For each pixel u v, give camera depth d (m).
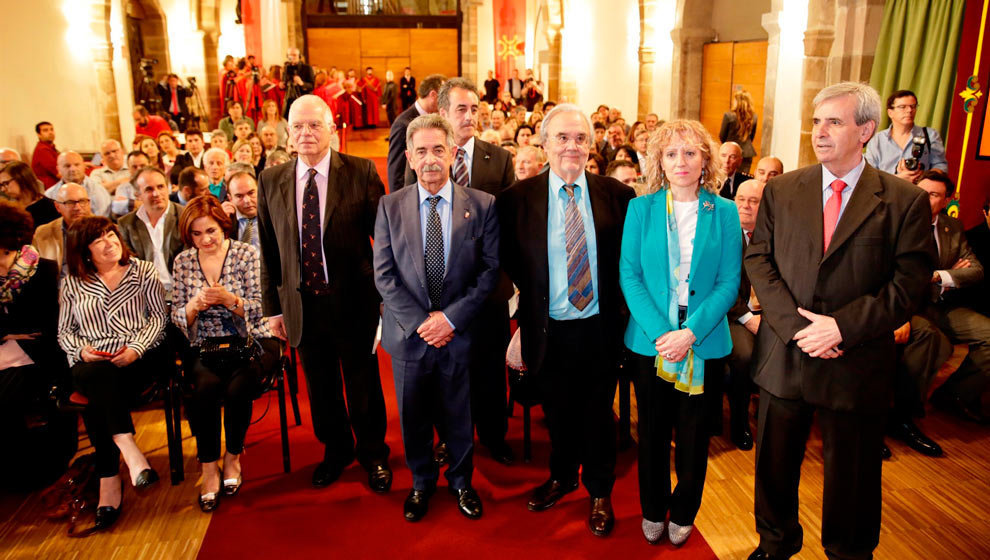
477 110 3.23
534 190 2.55
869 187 2.05
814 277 2.09
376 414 3.01
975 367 3.61
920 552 2.54
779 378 2.18
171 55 14.52
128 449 2.92
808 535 2.64
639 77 11.67
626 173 4.16
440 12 20.19
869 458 2.13
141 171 3.79
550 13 15.48
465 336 2.64
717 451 3.35
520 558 2.52
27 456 2.99
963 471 3.12
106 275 3.02
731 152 4.70
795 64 6.75
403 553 2.56
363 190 2.86
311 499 2.94
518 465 3.21
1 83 8.09
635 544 2.60
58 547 2.63
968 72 4.73
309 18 18.86
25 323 3.06
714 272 2.34
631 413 3.85
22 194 4.36
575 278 2.47
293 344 2.85
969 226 4.83
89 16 10.27
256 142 7.00
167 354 3.16
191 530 2.73
